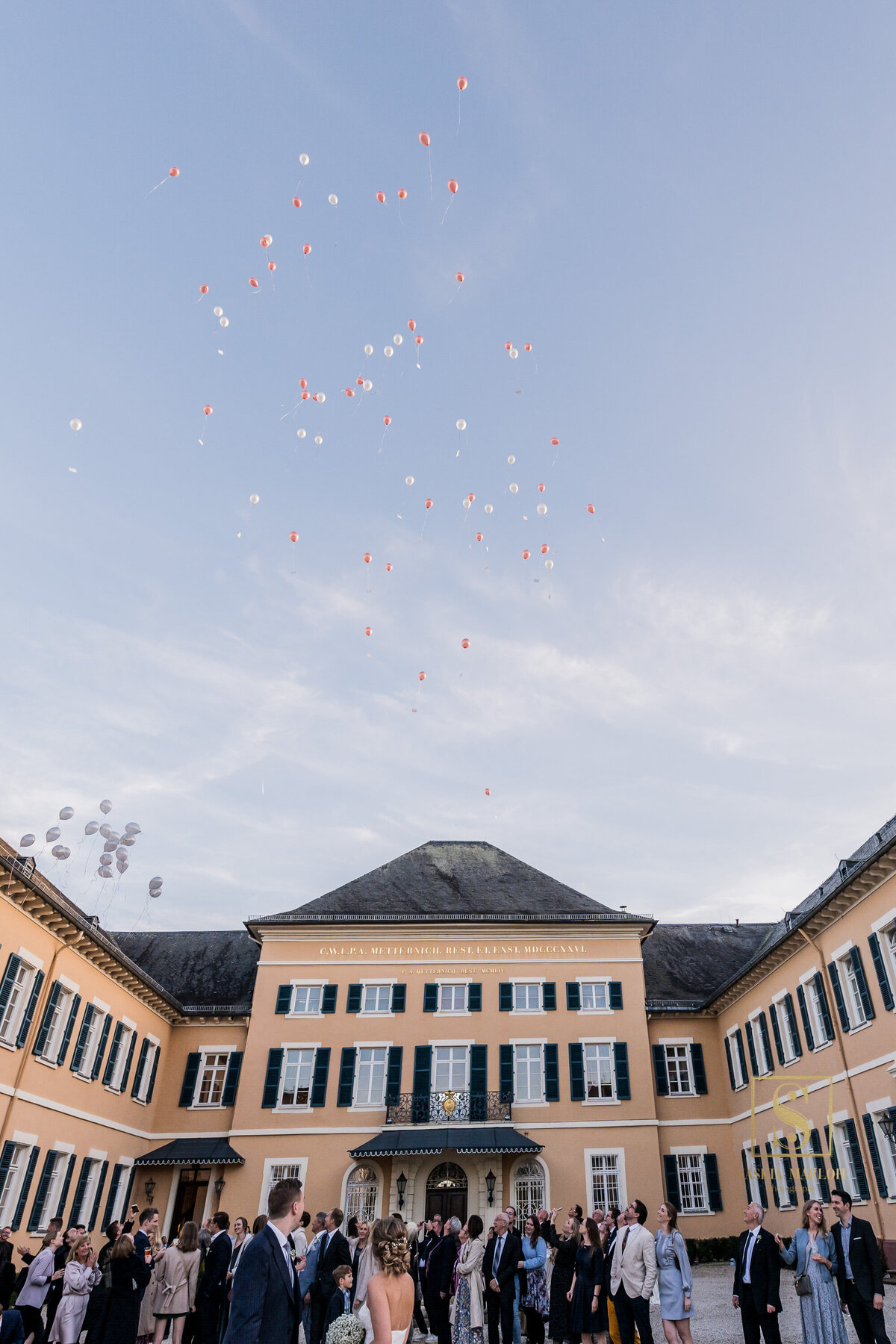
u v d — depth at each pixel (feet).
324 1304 32.50
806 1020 72.64
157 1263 34.01
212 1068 92.22
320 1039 89.71
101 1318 29.27
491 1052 89.20
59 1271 36.63
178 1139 86.74
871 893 61.82
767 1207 80.38
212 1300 33.91
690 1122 90.22
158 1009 89.25
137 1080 84.28
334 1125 85.51
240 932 110.11
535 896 101.40
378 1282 16.47
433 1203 82.43
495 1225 37.76
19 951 60.23
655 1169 84.43
